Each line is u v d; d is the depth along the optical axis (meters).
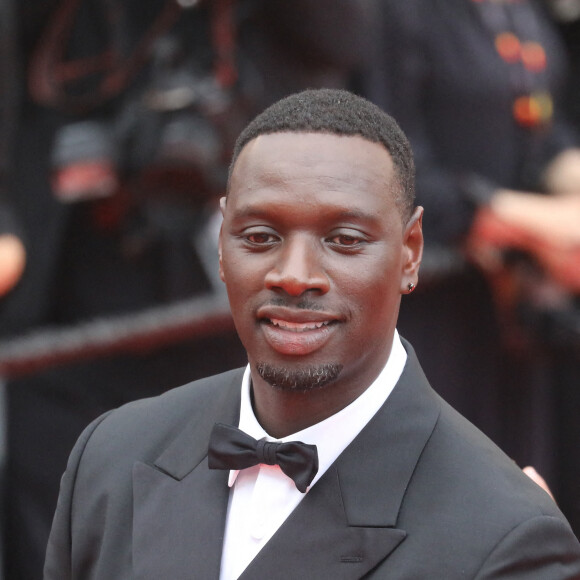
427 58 9.20
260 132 4.15
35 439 9.00
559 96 10.54
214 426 4.31
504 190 9.27
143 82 8.26
